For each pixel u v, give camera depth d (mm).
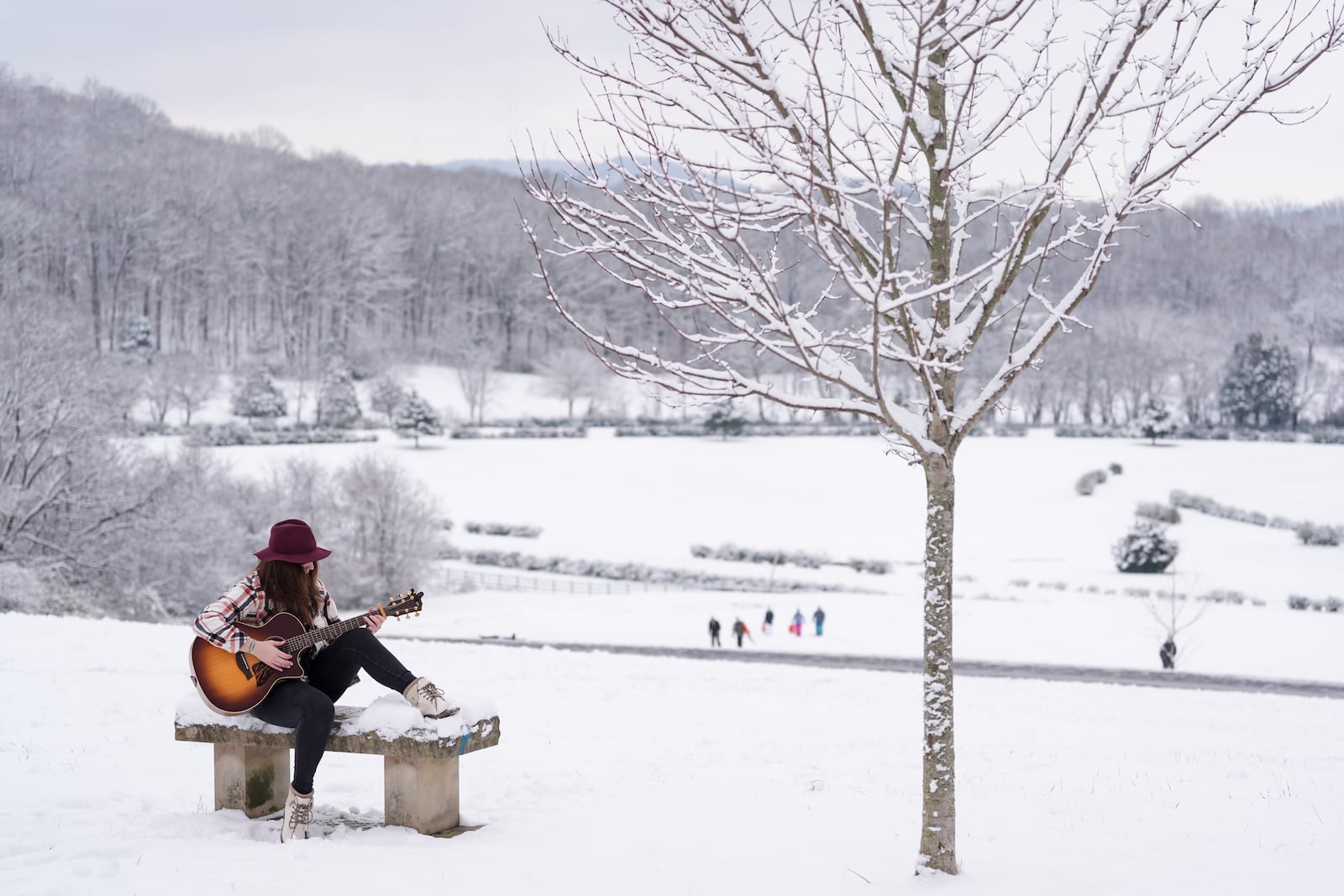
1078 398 124000
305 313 152125
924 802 5551
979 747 11469
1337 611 43562
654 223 5676
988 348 98562
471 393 120500
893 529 66688
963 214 6039
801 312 5797
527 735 10586
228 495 50031
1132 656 32156
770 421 118625
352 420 109875
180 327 143875
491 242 160750
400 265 161750
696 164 5223
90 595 36500
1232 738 13320
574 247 5441
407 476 51938
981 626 37438
